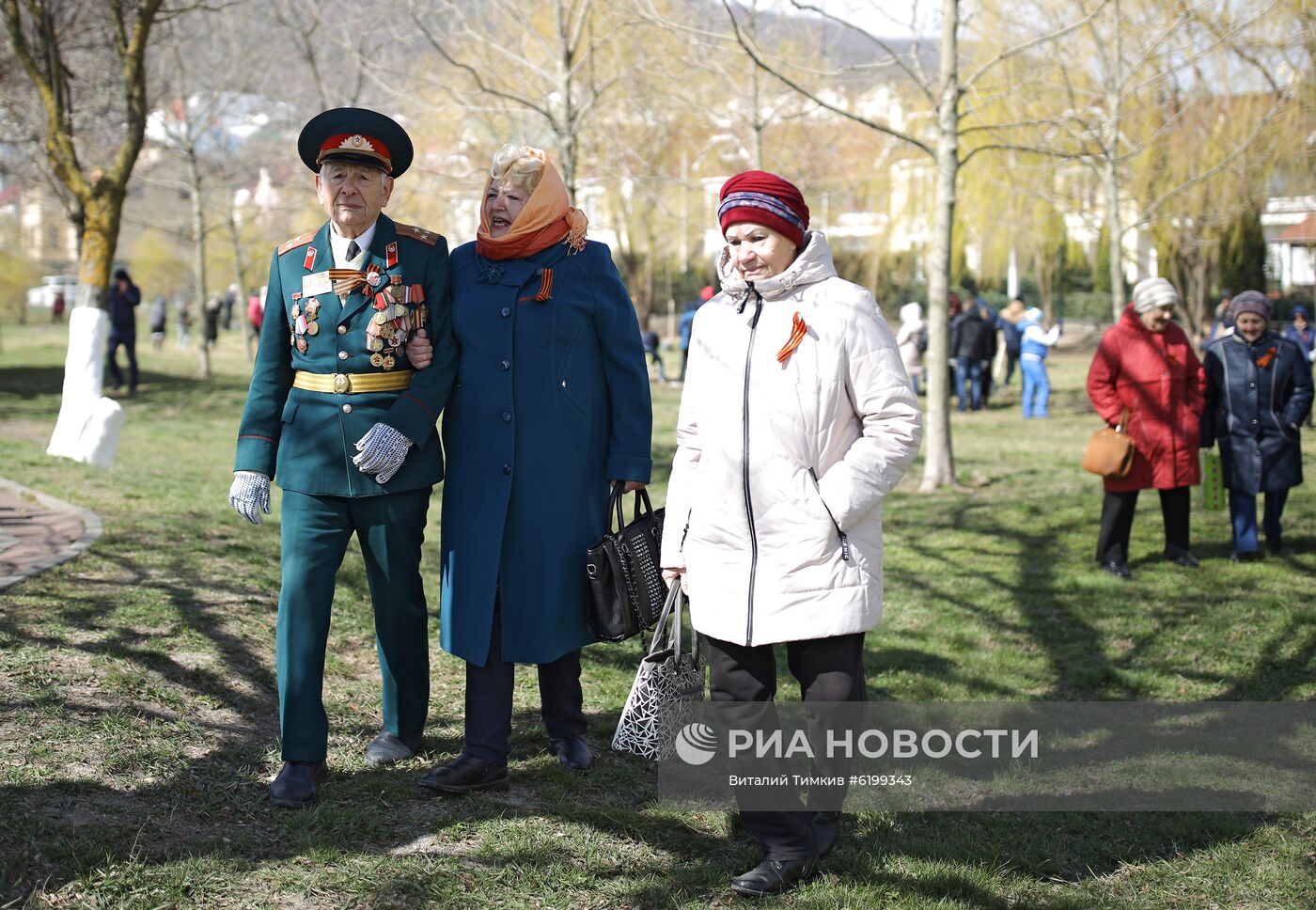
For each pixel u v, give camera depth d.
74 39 14.77
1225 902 3.32
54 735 3.84
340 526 3.83
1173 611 6.52
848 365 3.27
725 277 3.40
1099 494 10.36
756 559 3.27
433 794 3.80
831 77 14.09
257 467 3.78
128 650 4.70
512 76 14.92
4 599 5.19
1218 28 12.62
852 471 3.21
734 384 3.31
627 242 30.56
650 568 3.91
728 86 16.91
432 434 3.87
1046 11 15.76
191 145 22.70
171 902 2.99
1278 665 5.59
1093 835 3.75
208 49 20.62
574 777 4.01
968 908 3.23
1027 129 17.62
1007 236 32.31
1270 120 15.48
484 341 3.87
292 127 19.80
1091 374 7.48
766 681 3.36
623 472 4.00
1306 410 7.74
